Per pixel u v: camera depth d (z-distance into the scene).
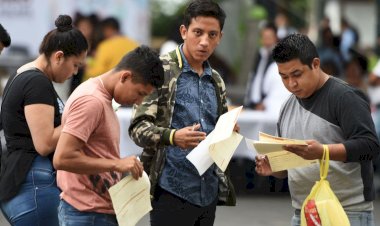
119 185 8.83
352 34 29.66
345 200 9.47
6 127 10.02
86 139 8.70
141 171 8.90
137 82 8.80
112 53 21.20
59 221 9.27
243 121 19.03
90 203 8.95
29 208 9.98
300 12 42.44
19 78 9.86
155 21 45.19
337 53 24.17
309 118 9.47
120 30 22.69
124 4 22.72
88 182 8.96
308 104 9.49
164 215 10.09
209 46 10.03
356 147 9.09
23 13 22.36
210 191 10.21
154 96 9.89
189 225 10.16
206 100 10.20
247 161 19.52
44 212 10.02
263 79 19.92
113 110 8.97
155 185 10.04
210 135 9.35
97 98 8.75
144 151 10.10
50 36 9.91
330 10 36.59
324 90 9.38
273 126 19.12
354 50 25.94
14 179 9.97
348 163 9.40
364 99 9.39
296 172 9.66
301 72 9.28
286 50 9.26
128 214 8.88
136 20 22.92
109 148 8.93
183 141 9.55
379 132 21.38
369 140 9.13
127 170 8.79
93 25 22.09
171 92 9.97
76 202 8.97
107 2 22.50
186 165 10.02
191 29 10.04
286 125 9.75
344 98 9.24
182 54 10.13
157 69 8.84
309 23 37.69
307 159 9.12
